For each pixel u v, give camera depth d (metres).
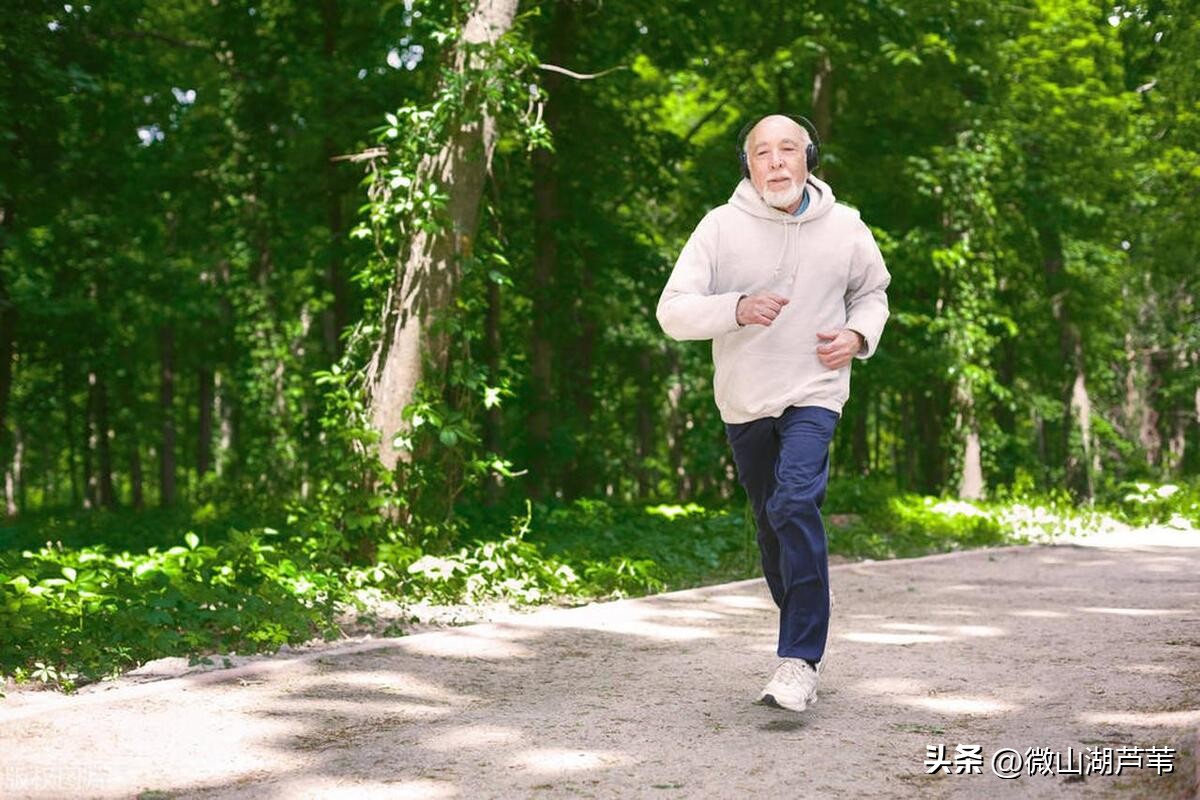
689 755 3.41
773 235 3.92
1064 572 8.57
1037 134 21.52
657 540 10.38
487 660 5.10
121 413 30.78
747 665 4.91
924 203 21.48
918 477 27.75
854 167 20.50
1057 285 24.00
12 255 18.98
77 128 17.20
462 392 8.68
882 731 3.66
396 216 8.77
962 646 5.21
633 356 28.09
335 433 8.66
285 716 4.03
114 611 5.52
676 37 16.86
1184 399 38.88
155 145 19.19
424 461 8.48
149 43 19.59
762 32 18.12
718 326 3.72
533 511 11.92
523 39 8.94
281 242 20.23
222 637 5.73
